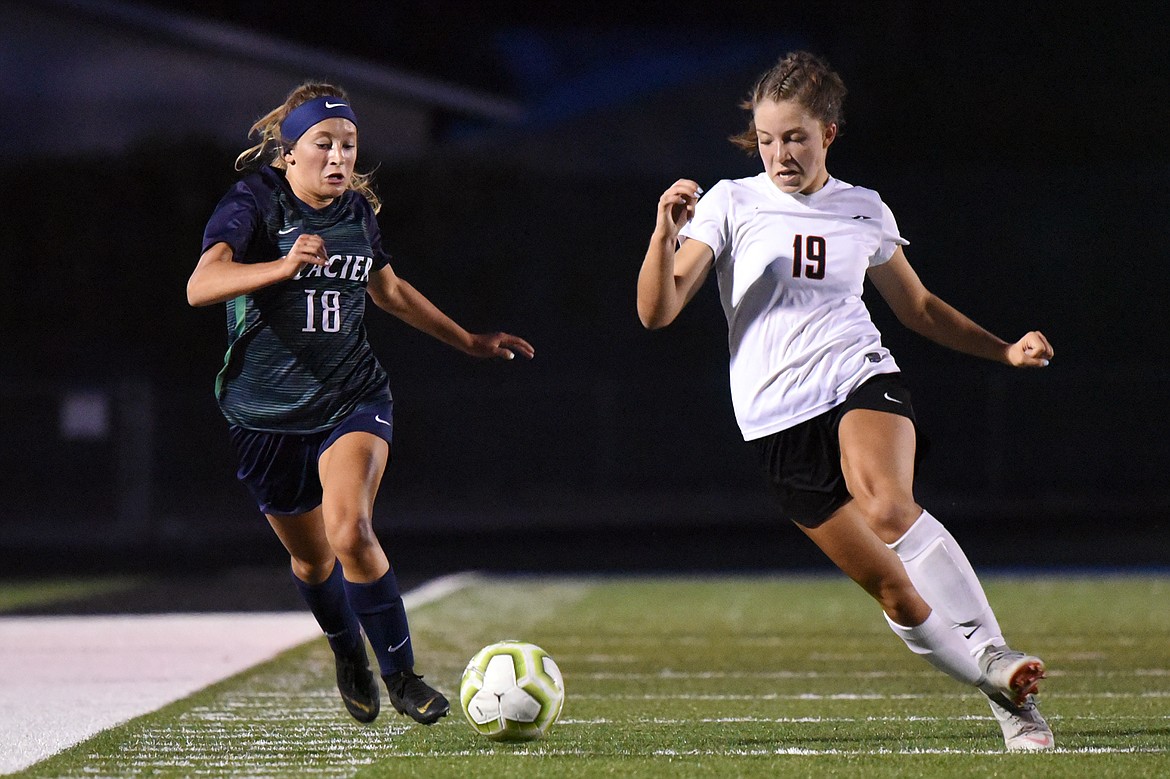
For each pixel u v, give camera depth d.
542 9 144.88
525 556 69.50
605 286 95.81
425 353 95.69
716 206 21.12
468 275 95.62
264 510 22.16
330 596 22.66
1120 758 20.23
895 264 21.88
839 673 31.25
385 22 120.06
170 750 21.97
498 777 19.38
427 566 64.88
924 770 19.48
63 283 95.88
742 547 72.81
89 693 28.42
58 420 89.12
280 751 21.78
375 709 23.17
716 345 95.31
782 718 24.86
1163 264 93.44
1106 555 65.25
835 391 20.42
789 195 21.02
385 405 21.89
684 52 138.75
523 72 138.25
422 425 93.06
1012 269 93.81
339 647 22.94
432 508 92.69
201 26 111.25
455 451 93.00
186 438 89.69
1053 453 89.75
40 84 115.69
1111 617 42.34
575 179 96.44
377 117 121.19
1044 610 44.25
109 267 95.88
